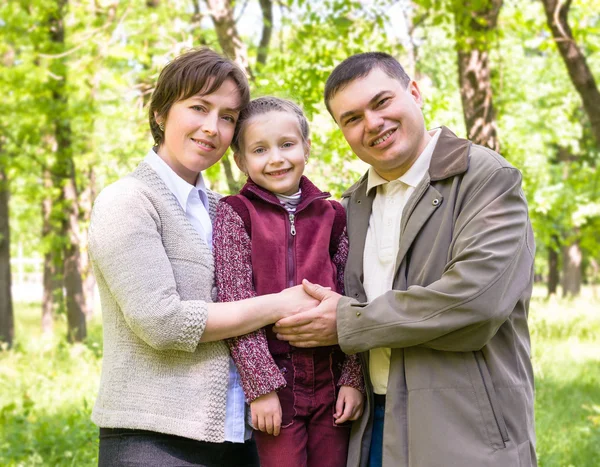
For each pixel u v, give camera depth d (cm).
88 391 675
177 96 233
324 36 688
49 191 1120
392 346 223
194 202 245
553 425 546
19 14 1020
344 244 268
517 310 235
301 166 260
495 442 219
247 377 228
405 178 248
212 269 236
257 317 228
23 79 1038
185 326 213
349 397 248
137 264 214
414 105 246
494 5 673
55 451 469
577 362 844
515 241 221
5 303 1130
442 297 214
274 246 249
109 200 223
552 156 1842
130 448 219
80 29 993
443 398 223
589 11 885
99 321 1670
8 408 523
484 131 636
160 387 219
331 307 236
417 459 223
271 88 586
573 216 1279
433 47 1261
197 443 223
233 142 265
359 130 244
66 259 1148
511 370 229
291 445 239
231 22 648
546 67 1600
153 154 241
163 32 716
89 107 1068
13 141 1116
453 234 231
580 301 1891
